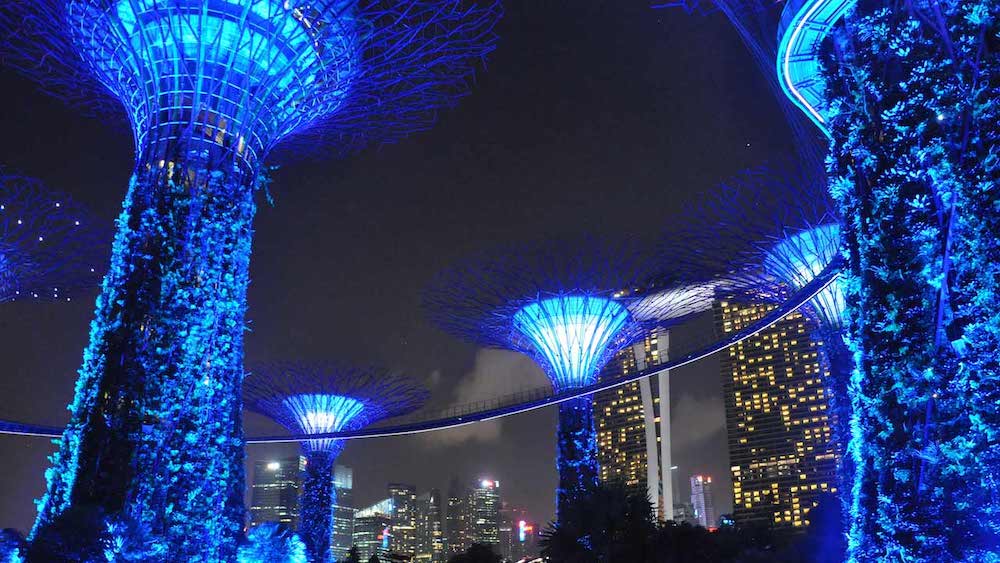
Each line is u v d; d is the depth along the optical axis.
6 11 21.94
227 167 22.33
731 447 191.25
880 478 13.52
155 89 22.48
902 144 13.80
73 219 36.59
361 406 55.12
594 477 40.81
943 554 12.30
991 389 11.84
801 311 33.56
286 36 23.03
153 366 19.81
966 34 12.99
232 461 22.53
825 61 16.06
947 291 12.80
